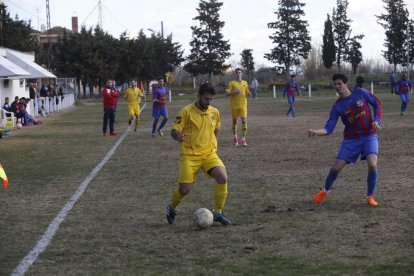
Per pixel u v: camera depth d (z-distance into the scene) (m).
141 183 12.97
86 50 77.38
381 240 7.91
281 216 9.45
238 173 13.91
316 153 16.98
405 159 15.02
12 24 75.69
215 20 96.25
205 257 7.41
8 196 11.79
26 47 76.88
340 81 10.02
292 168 14.40
